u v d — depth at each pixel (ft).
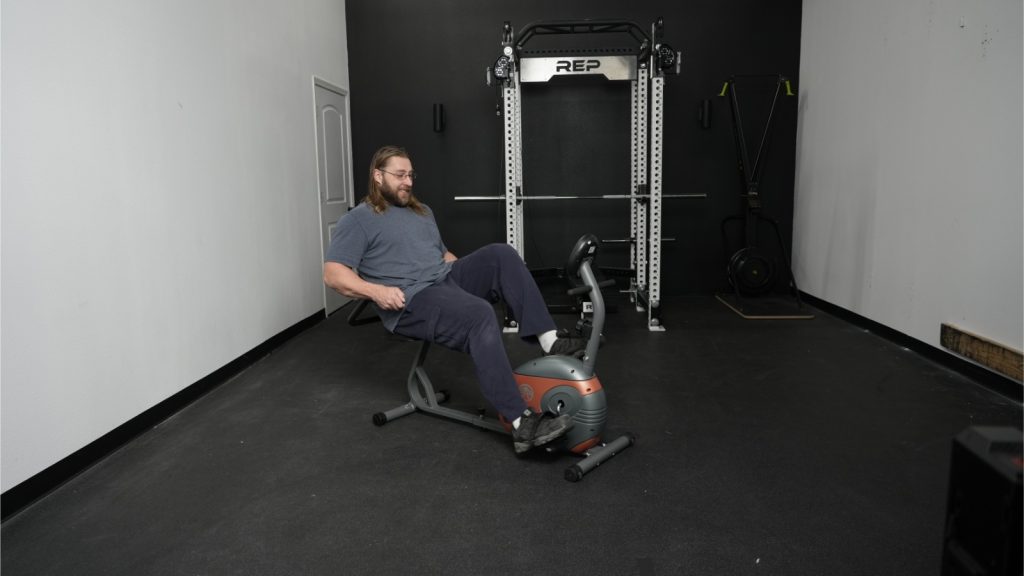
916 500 6.37
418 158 17.42
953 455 2.88
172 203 9.05
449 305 7.62
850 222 14.02
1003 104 9.29
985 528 2.64
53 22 6.86
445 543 5.74
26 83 6.51
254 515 6.28
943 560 2.95
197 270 9.71
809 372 10.59
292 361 11.73
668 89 16.78
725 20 16.49
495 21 16.83
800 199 16.67
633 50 14.47
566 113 17.15
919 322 11.53
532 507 6.35
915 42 11.51
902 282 12.05
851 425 8.32
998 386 9.45
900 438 7.89
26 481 6.50
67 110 7.06
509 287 7.78
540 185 17.42
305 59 14.20
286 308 13.12
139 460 7.57
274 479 7.06
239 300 11.06
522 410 7.21
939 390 9.60
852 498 6.43
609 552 5.55
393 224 8.31
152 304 8.59
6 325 6.25
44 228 6.72
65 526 6.12
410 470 7.23
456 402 9.46
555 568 5.33
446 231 17.66
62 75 6.98
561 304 15.78
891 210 12.38
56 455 6.89
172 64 9.08
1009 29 9.14
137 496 6.69
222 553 5.65
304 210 14.14
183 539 5.88
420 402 8.96
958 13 10.26
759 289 16.42
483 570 5.32
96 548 5.75
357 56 17.12
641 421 8.57
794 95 16.65
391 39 17.03
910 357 11.37
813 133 15.84
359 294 7.73
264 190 12.09
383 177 8.29
